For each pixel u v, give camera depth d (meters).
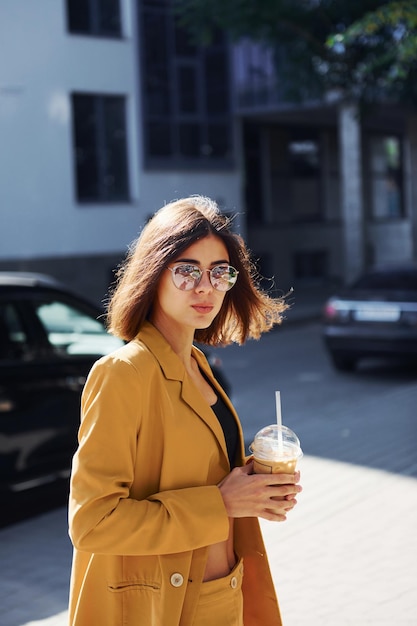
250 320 2.80
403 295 12.67
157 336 2.46
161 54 22.62
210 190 24.17
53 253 20.02
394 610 4.59
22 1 19.20
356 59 15.39
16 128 19.22
